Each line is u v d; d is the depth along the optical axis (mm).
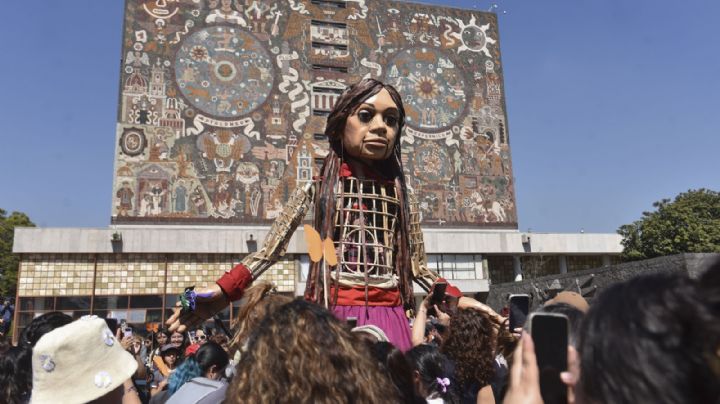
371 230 6629
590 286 22703
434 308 6461
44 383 3424
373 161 6934
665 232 35938
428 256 37531
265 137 36688
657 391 1514
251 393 2467
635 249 37312
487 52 43500
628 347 1595
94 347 3553
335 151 6926
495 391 5156
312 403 2389
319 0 40219
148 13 36375
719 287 1611
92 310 31734
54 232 31719
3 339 6844
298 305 2740
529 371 2072
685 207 36094
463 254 38188
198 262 33656
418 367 4973
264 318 2818
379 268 6547
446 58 42219
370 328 5012
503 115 42406
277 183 36125
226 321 31453
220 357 6496
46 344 3455
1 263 44906
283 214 6809
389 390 2664
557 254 39719
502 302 30469
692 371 1512
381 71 40344
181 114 35500
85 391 3430
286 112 37469
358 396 2473
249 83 37219
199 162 35125
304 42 39031
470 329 5410
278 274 34188
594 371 1688
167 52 36094
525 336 2146
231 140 36000
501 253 38469
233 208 35000
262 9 38688
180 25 36750
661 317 1590
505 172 41125
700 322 1549
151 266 33000
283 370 2465
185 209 34250
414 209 7398
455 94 41656
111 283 32281
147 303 32469
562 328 2084
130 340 8656
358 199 6602
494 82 42906
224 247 33500
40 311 31172
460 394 5273
